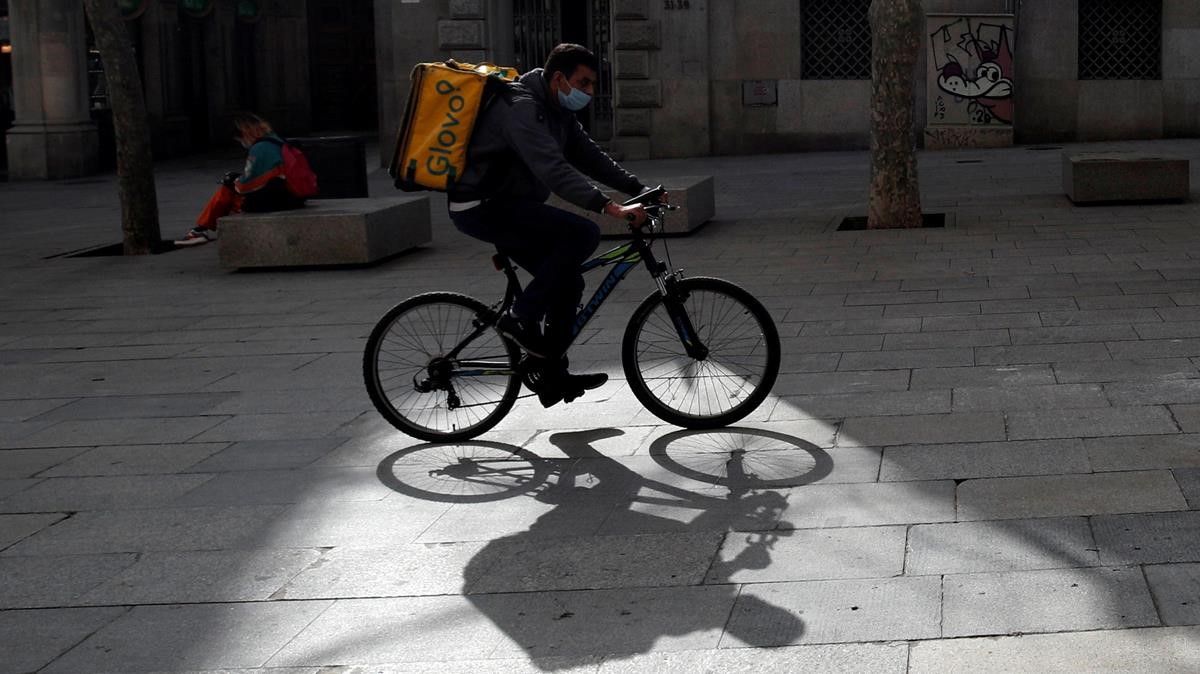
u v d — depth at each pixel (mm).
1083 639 3631
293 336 9070
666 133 24562
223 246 12328
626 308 9469
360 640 3994
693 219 13328
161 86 30562
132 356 8703
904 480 5125
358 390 7316
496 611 4148
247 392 7418
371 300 10438
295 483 5652
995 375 6695
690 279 6012
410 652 3885
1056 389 6328
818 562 4348
